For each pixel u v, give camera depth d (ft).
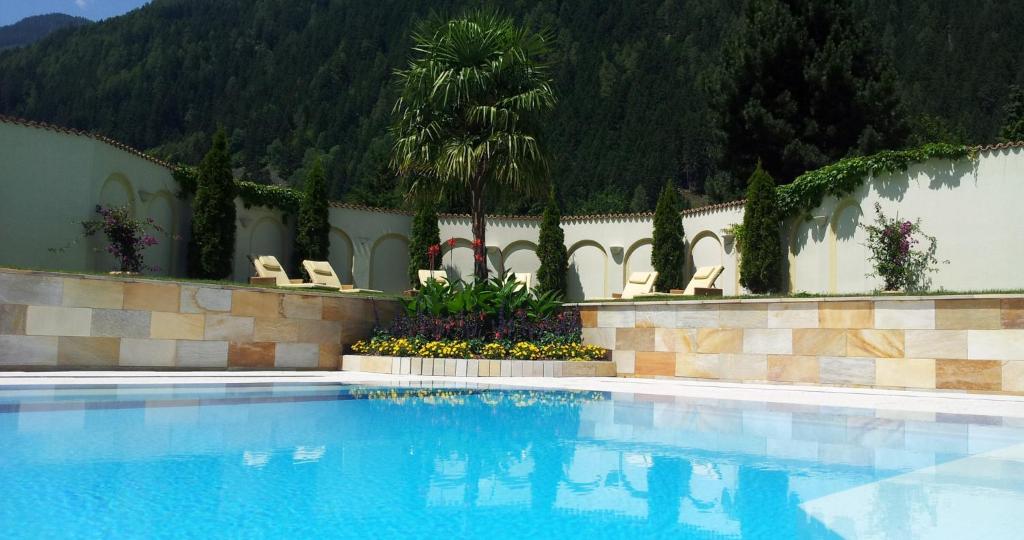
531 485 10.69
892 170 48.98
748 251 57.31
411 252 72.90
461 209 85.15
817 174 54.03
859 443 14.56
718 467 12.08
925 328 27.76
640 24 293.23
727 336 32.14
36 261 46.83
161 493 9.76
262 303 32.71
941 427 16.93
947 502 9.72
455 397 22.76
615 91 234.58
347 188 217.56
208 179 58.80
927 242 46.78
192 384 24.45
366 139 251.80
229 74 363.97
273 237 69.05
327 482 10.67
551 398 22.91
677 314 33.58
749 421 17.84
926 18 230.68
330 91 324.19
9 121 46.16
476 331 34.73
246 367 32.14
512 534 8.24
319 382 26.84
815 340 30.07
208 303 31.27
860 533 8.25
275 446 13.50
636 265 70.69
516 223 74.74
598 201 167.12
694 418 18.35
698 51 259.19
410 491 10.20
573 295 73.41
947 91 191.62
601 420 17.84
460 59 44.93
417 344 33.76
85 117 330.75
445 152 43.80
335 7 396.57
